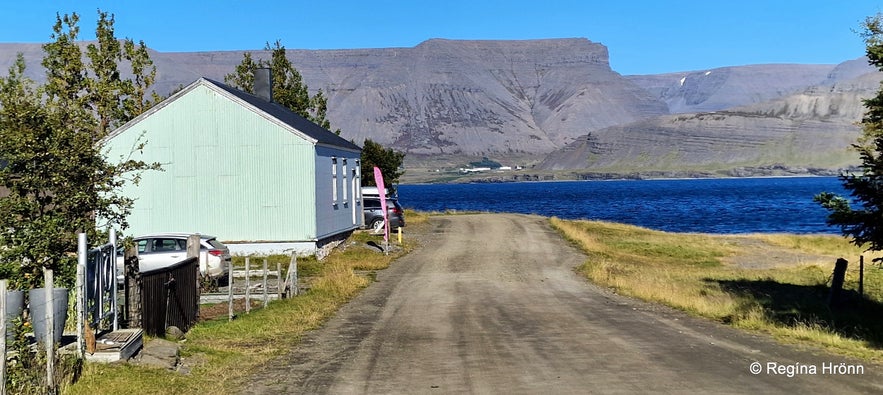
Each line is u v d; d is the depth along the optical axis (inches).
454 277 1002.1
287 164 1203.9
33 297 376.8
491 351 486.9
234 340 539.8
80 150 538.6
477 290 869.2
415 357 471.8
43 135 531.8
